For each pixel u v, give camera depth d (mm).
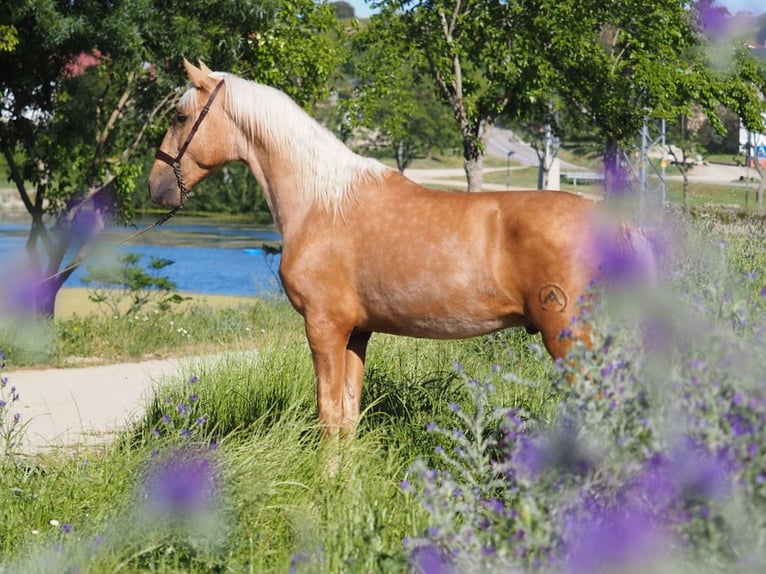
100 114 14758
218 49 13984
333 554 4250
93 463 5711
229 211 53531
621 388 3779
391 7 20219
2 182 43812
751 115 19328
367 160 5629
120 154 14766
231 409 7000
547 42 19031
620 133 19047
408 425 6184
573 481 3730
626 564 3340
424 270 5215
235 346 9852
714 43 18781
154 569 4473
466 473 4438
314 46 16453
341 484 5215
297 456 5504
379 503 4871
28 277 13094
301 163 5672
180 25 12984
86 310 17406
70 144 14234
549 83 19219
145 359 12234
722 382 3602
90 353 12477
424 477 4012
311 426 5828
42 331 12273
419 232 5266
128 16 12734
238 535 4656
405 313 5359
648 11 18531
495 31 19406
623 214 5082
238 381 7371
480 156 20969
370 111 20797
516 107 21188
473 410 6305
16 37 12594
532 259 4934
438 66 19812
